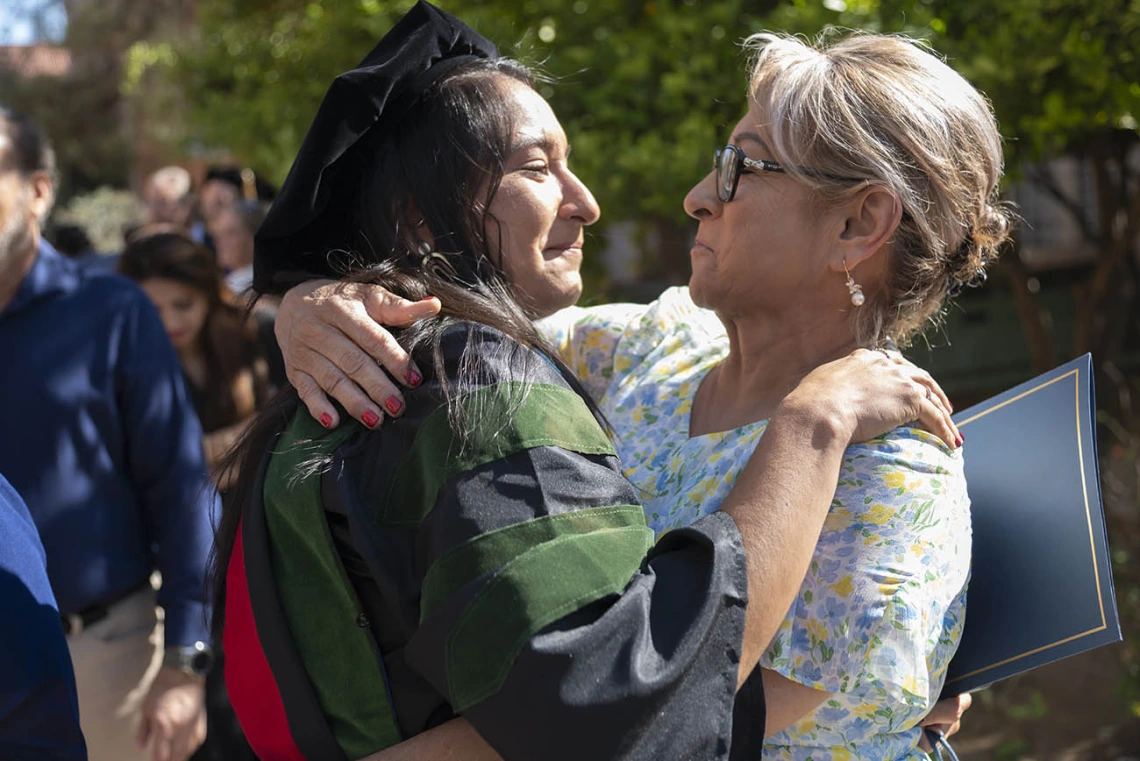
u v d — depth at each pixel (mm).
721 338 1816
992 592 1569
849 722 1383
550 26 4012
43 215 2627
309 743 1267
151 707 2570
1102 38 3227
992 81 3277
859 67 1475
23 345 2516
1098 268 4934
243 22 5457
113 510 2600
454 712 1174
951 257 1529
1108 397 5234
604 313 1941
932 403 1439
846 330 1556
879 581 1340
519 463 1152
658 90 3830
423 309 1282
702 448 1586
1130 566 4277
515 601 1081
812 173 1461
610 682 1059
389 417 1236
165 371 2686
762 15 3686
